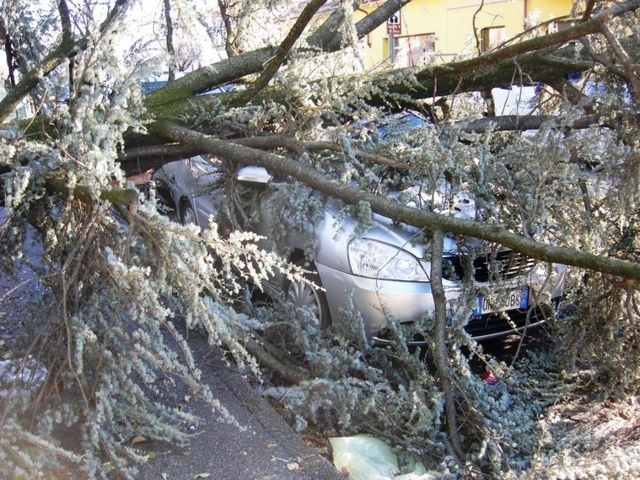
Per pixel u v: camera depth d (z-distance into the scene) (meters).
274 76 5.10
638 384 4.05
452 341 3.86
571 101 5.08
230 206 5.06
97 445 2.98
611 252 4.36
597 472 3.08
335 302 4.36
